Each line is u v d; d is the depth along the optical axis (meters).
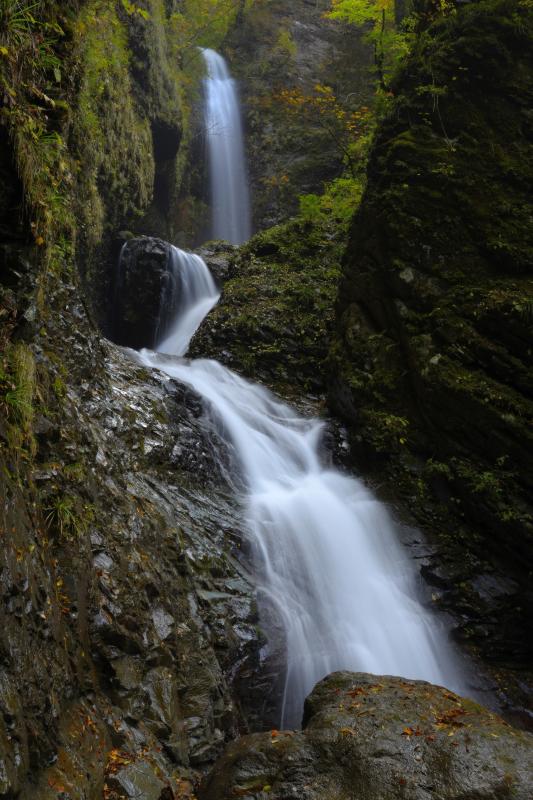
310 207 15.64
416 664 8.16
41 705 3.70
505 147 10.13
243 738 5.25
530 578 8.99
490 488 9.12
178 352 16.28
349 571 8.77
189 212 25.89
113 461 7.00
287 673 7.04
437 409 9.76
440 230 10.20
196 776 5.05
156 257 16.94
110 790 4.11
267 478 10.05
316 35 32.22
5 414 4.31
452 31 10.59
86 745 4.11
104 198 16.20
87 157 13.62
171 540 6.79
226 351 13.35
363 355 11.05
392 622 8.46
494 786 4.25
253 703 6.68
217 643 6.40
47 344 6.72
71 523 5.06
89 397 7.81
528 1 10.20
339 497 10.00
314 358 12.91
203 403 10.41
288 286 14.10
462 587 9.09
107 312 17.66
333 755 4.71
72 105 5.80
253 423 11.07
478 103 10.33
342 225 15.15
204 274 18.53
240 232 27.98
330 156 27.47
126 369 9.66
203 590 6.83
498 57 10.26
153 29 18.89
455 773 4.37
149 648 5.39
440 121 10.45
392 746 4.64
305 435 11.41
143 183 18.27
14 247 4.50
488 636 8.88
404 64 11.27
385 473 10.42
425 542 9.52
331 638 7.76
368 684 5.84
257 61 31.00
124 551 5.81
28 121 4.47
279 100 26.97
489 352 9.34
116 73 15.76
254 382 12.76
